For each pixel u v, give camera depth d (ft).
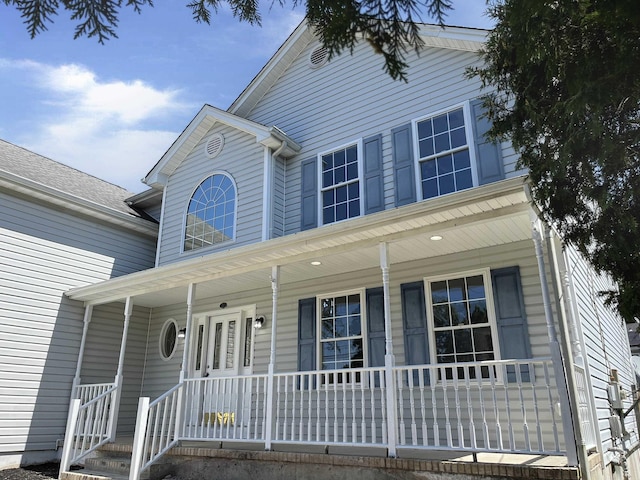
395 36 6.93
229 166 34.17
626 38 8.45
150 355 36.27
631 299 12.12
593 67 9.27
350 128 30.96
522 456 18.52
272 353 22.99
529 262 22.31
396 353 24.76
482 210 19.25
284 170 33.06
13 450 29.35
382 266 21.42
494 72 14.05
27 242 32.50
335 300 27.78
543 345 21.11
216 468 21.94
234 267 26.32
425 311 24.32
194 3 9.10
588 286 27.40
